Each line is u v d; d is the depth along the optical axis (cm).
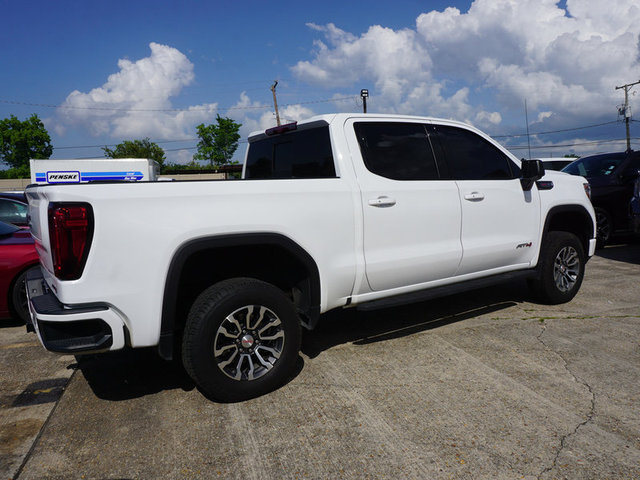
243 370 319
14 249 485
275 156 444
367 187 366
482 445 256
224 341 307
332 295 356
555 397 308
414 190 391
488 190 442
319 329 459
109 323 274
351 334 441
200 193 296
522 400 305
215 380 299
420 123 418
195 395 327
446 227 411
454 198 416
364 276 366
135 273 278
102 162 1630
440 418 285
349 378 345
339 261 353
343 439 266
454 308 512
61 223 260
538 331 432
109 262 271
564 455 246
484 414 288
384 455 250
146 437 274
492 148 466
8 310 489
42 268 357
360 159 373
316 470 240
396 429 275
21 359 406
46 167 1584
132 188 279
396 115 406
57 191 263
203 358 294
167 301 287
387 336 432
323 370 360
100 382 353
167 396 326
